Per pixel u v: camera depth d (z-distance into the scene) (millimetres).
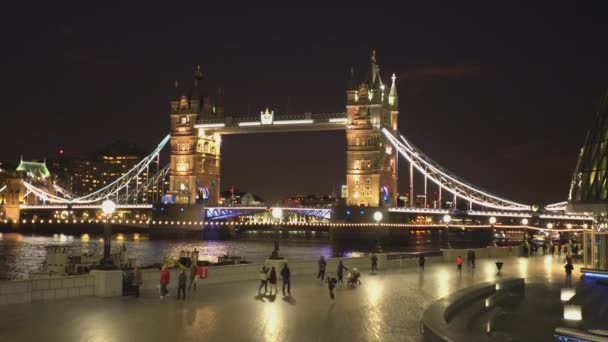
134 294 42062
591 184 63688
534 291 52906
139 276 42281
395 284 51125
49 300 38969
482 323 37656
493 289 47531
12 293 37531
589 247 65875
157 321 33062
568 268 55156
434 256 77250
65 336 29156
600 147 63719
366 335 30359
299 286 48719
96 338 28859
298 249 180750
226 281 50000
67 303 38125
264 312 36312
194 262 47875
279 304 39344
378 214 108188
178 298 40781
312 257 141250
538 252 109062
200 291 44719
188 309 36938
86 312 35219
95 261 66000
